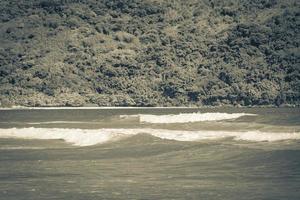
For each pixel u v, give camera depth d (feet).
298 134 235.61
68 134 288.71
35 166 185.16
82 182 151.12
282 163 169.99
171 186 142.51
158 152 212.02
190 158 193.26
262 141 229.25
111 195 132.77
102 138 261.24
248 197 125.59
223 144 219.00
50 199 129.18
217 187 138.92
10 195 134.62
